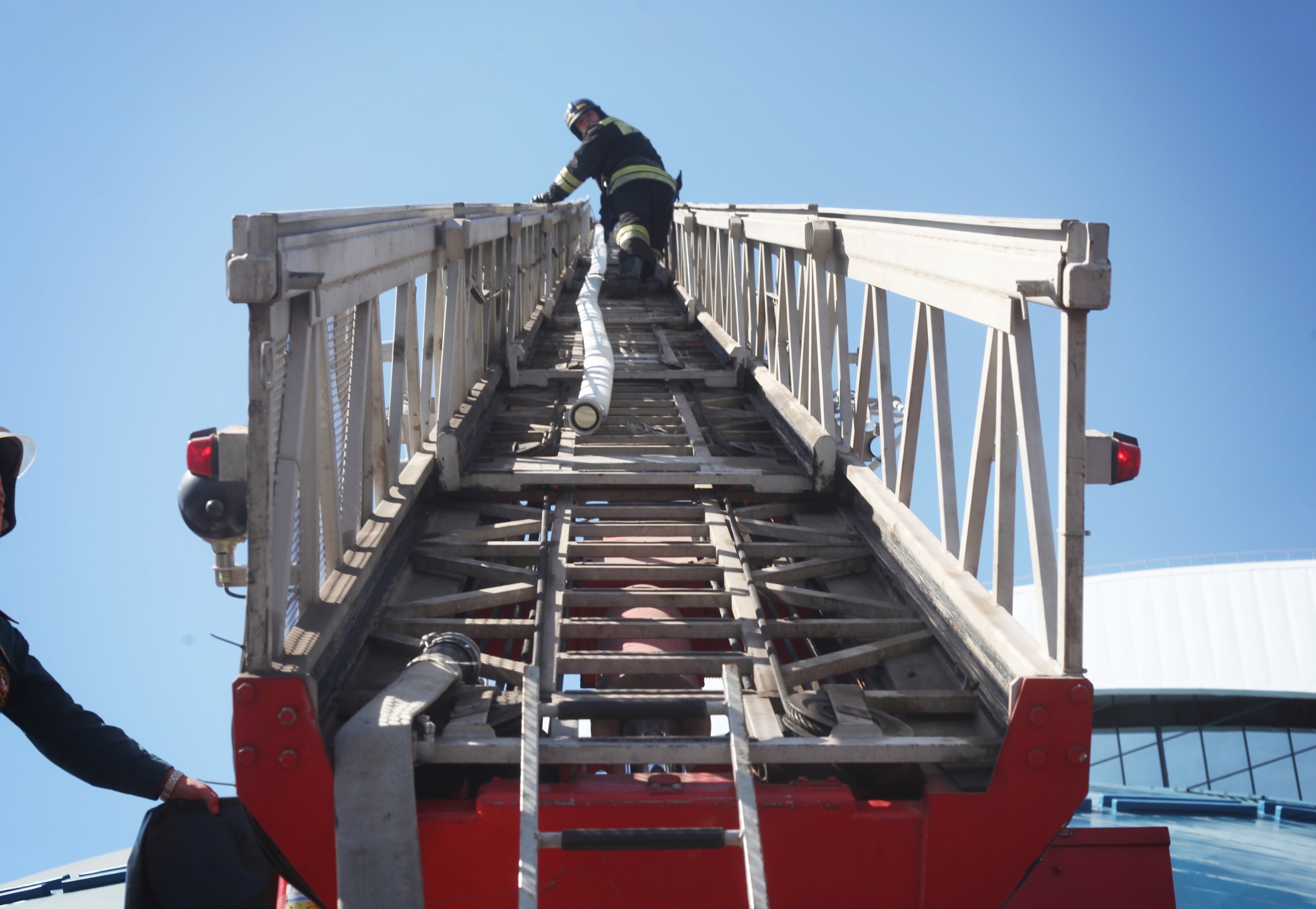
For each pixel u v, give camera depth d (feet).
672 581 12.32
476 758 7.70
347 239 9.09
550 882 7.17
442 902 7.24
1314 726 64.64
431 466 13.51
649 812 7.30
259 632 7.36
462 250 14.40
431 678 8.29
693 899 7.20
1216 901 15.28
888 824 7.36
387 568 11.35
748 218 20.48
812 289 15.52
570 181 31.73
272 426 7.79
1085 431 7.27
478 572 11.84
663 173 32.78
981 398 9.29
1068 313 7.17
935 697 9.02
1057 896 9.27
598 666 9.80
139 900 7.78
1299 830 19.26
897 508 11.76
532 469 14.33
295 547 8.68
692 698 8.18
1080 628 7.38
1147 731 71.92
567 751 7.86
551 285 31.91
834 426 14.42
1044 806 7.32
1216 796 24.18
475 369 17.98
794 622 10.55
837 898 7.38
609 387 18.12
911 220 10.58
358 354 10.25
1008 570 8.87
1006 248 8.14
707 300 29.71
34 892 19.36
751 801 6.97
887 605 11.01
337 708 8.66
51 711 7.55
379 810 6.98
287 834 7.27
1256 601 67.82
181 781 7.80
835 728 8.36
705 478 14.16
